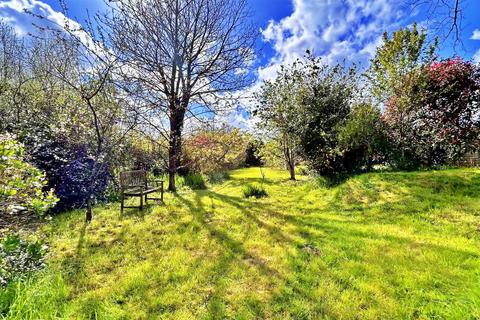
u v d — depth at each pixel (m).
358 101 10.26
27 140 6.71
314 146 9.77
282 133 10.83
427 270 3.44
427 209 5.59
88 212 5.90
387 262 3.69
